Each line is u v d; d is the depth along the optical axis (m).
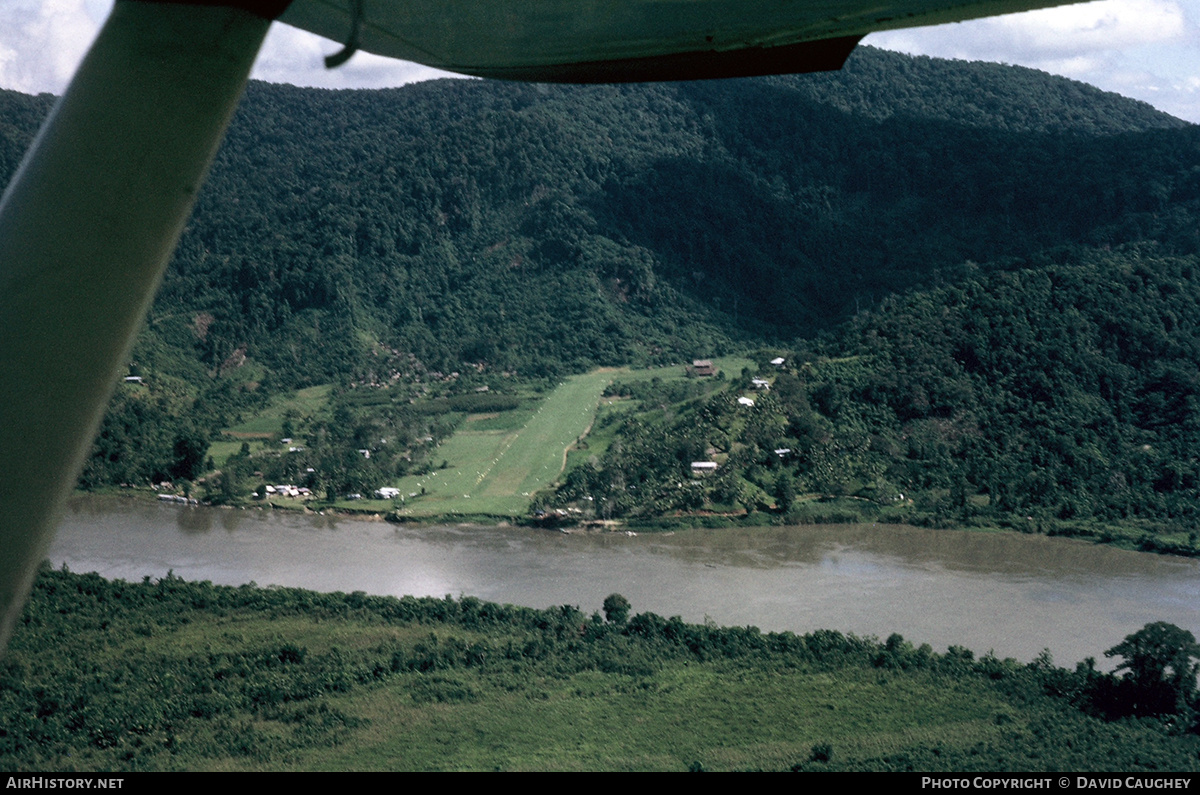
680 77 5.39
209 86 3.79
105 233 3.60
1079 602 73.56
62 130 3.71
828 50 4.92
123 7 3.83
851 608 71.75
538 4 4.30
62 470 3.60
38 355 3.53
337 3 4.26
